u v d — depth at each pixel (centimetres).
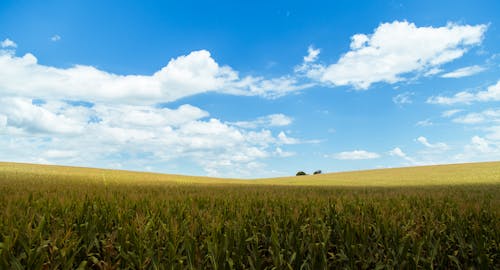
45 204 891
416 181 4912
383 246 661
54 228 657
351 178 6544
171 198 1154
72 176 3816
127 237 614
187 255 554
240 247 593
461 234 697
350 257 614
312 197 1314
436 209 959
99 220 681
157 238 616
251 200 1151
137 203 966
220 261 542
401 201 1190
